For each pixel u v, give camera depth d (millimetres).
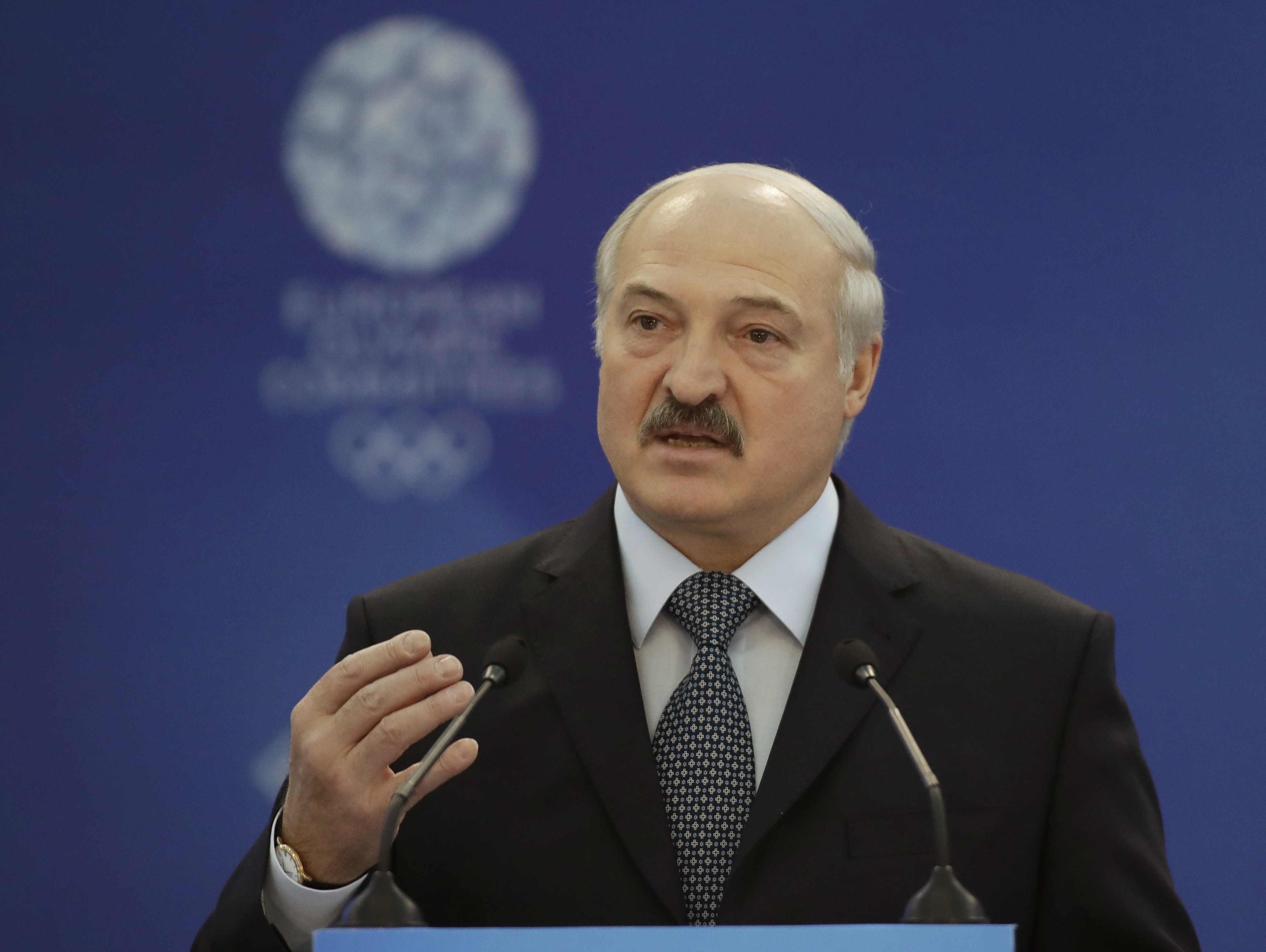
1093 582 13484
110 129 14406
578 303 14195
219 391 14180
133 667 13898
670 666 7477
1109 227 13812
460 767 6078
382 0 14469
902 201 14023
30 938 13578
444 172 14344
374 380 14195
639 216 7812
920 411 13789
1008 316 13820
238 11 14508
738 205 7473
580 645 7434
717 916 6715
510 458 14094
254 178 14375
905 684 7305
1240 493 13453
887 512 13695
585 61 14375
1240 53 13852
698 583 7516
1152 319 13680
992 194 13953
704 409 7164
